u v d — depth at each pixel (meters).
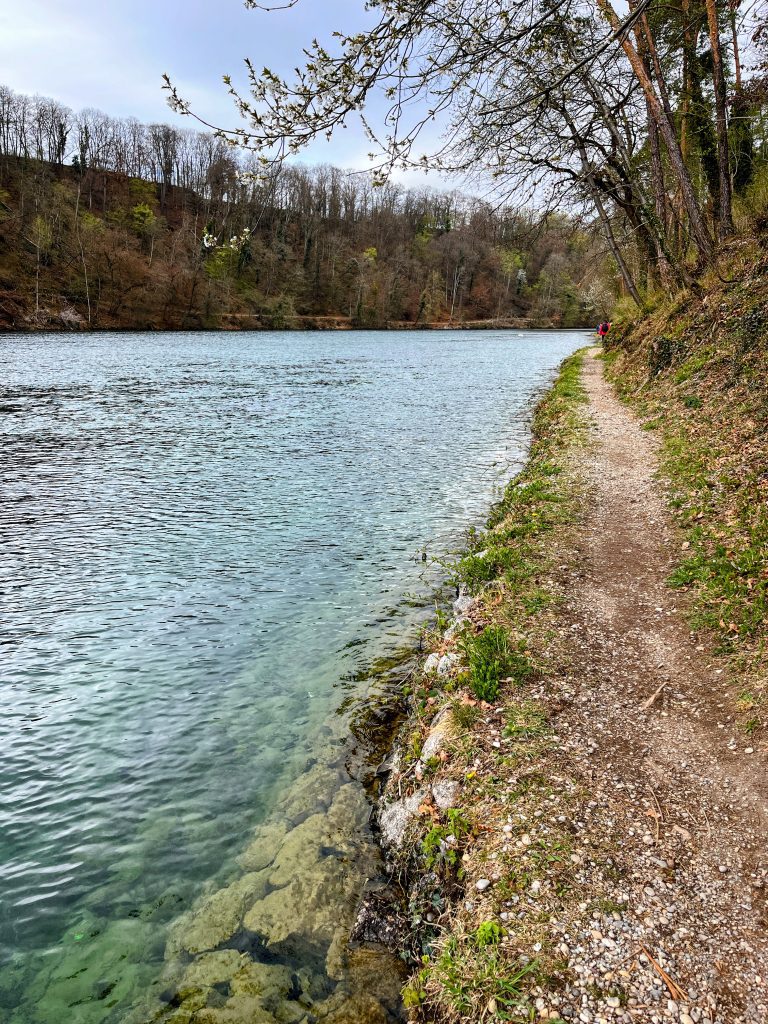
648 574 8.47
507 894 3.88
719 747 5.11
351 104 4.48
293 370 44.22
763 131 24.55
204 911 4.39
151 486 15.73
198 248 94.19
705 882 3.92
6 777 5.88
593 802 4.58
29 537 12.21
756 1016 3.13
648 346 24.05
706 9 18.64
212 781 5.77
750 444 11.33
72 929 4.30
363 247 136.12
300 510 13.92
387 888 4.40
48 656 8.06
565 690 5.98
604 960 3.44
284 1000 3.69
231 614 9.16
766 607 6.59
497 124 5.73
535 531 10.21
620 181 21.08
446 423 24.69
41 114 109.25
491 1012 3.25
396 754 5.80
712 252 21.50
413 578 10.26
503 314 137.12
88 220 85.81
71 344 56.75
